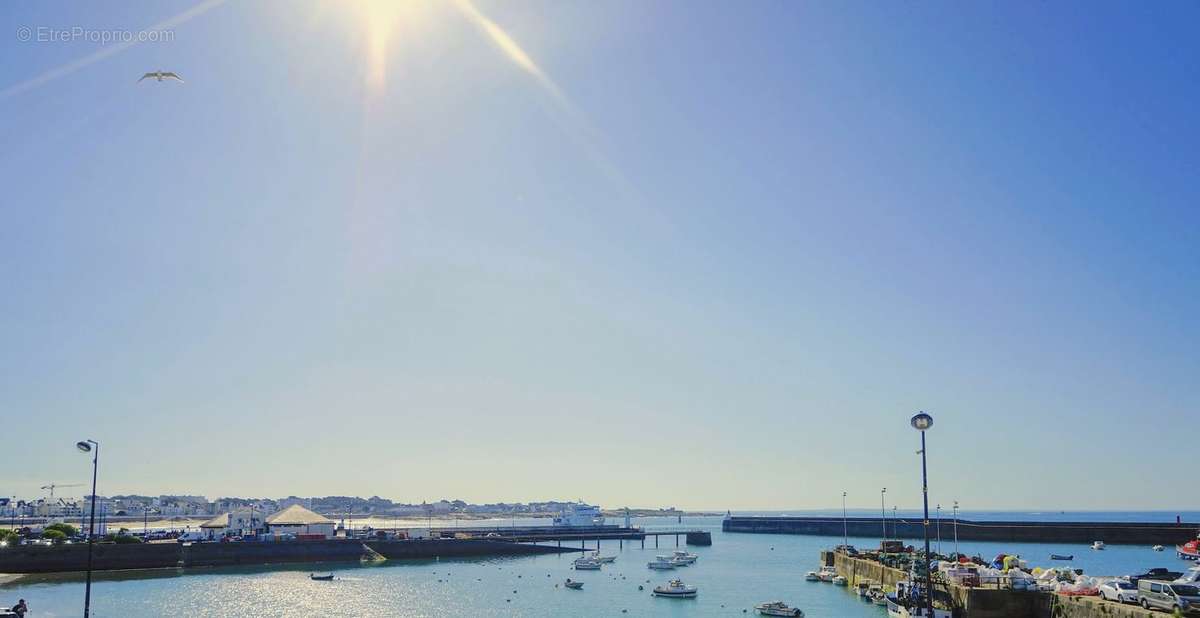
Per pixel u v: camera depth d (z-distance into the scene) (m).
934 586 82.00
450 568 166.50
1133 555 181.50
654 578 151.38
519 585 137.38
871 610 106.19
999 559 102.44
